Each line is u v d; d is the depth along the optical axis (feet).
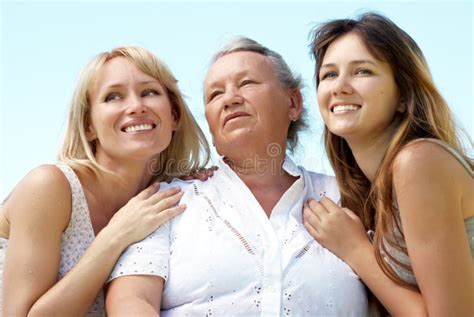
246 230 12.39
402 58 12.19
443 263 10.99
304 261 12.16
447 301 10.91
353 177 13.51
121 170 13.33
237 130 13.25
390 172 11.75
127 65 13.21
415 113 12.23
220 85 13.55
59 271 12.52
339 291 12.07
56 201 12.36
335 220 12.43
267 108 13.37
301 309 11.80
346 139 12.76
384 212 11.80
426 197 11.17
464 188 11.59
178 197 12.87
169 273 12.16
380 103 12.10
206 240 12.27
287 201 13.00
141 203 12.57
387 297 11.68
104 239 11.98
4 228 13.16
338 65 12.30
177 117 14.35
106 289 12.31
